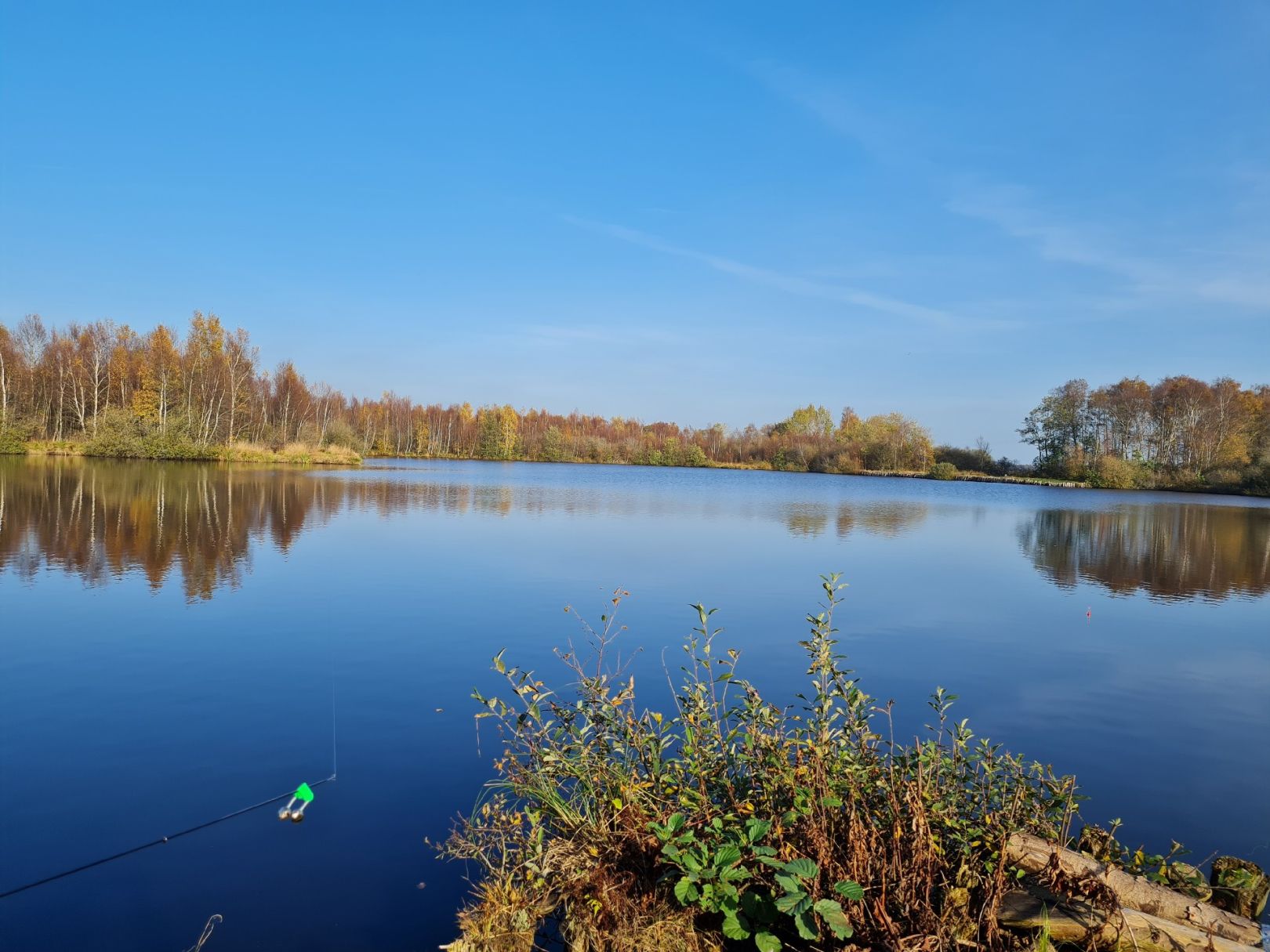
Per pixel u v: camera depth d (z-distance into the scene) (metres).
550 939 3.80
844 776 4.21
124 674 7.93
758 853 3.53
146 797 5.34
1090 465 62.84
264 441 56.00
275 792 5.43
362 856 4.62
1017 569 17.39
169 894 4.23
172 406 50.12
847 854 3.72
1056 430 67.56
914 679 8.73
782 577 14.80
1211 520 31.58
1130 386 64.19
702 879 3.68
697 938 3.55
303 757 6.01
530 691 4.78
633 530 21.58
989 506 37.72
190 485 29.36
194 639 9.24
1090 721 7.54
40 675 7.86
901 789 4.10
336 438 64.62
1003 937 3.37
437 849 4.69
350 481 37.31
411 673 8.13
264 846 4.73
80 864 4.51
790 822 3.74
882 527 25.09
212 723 6.66
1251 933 3.38
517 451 92.44
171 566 13.71
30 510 20.00
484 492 34.16
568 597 12.12
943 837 4.00
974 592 14.33
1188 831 5.36
